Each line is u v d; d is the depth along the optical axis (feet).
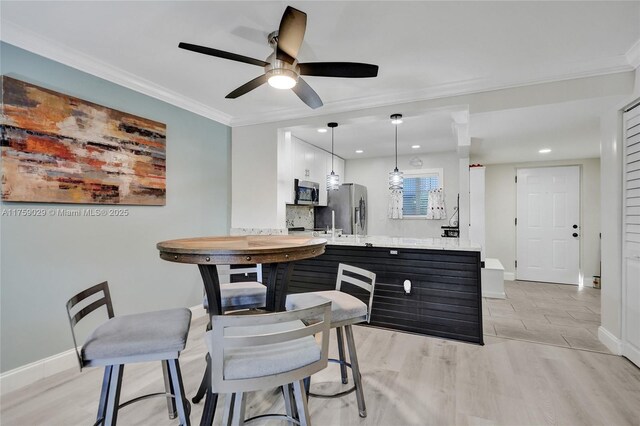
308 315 3.84
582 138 12.78
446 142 16.97
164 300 10.66
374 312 10.62
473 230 16.87
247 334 4.61
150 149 10.10
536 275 18.40
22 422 5.96
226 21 6.64
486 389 6.95
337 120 11.64
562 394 6.75
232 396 4.63
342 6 6.07
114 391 4.44
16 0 5.94
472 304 9.41
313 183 17.29
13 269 7.09
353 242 11.09
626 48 7.55
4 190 6.86
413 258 10.13
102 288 5.27
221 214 13.20
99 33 7.12
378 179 21.17
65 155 7.90
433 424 5.83
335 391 6.88
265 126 13.02
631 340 8.18
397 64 8.40
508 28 6.77
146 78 9.50
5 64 6.94
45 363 7.58
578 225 17.57
